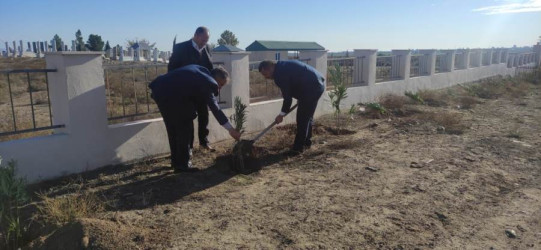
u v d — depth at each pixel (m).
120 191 4.66
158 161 5.86
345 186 4.86
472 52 17.83
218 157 5.89
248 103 7.53
